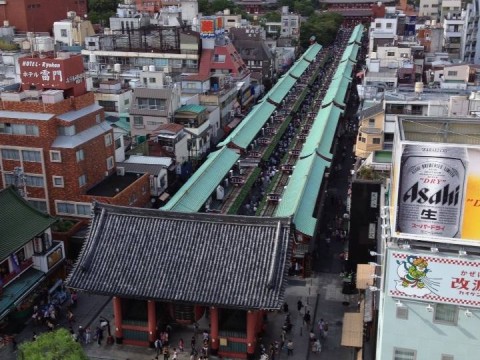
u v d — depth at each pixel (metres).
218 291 47.53
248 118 115.56
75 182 69.75
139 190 76.19
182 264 49.62
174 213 52.22
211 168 86.88
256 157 99.50
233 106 127.19
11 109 69.81
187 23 159.62
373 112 74.06
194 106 105.06
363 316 50.50
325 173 87.94
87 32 156.12
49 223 58.69
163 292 47.97
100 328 52.88
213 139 111.38
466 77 105.88
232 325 50.41
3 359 50.19
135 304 52.22
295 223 65.00
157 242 51.22
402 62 117.12
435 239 33.88
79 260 50.81
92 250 50.94
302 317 56.75
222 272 48.72
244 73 141.12
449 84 97.44
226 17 198.00
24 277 56.22
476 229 33.19
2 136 70.25
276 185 87.06
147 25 151.62
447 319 35.31
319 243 72.25
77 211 70.75
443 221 33.53
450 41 152.88
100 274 49.72
